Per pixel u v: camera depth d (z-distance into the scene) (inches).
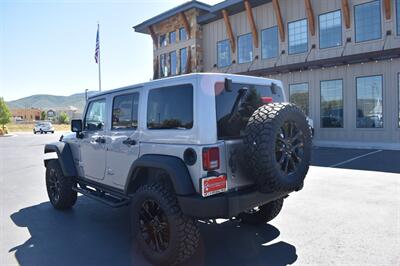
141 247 156.6
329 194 265.6
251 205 142.7
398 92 612.4
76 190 225.6
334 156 489.4
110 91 192.4
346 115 682.8
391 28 619.5
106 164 195.0
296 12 760.3
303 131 151.4
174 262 143.3
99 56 1013.2
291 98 775.1
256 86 166.9
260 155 133.0
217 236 183.5
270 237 179.2
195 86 141.4
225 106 147.3
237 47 899.4
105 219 221.5
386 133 629.9
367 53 623.2
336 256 152.9
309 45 738.2
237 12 888.3
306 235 180.1
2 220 220.5
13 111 5093.5
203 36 1002.7
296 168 149.9
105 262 154.3
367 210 221.6
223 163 140.3
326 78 711.1
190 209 134.1
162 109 155.3
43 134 1756.9
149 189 148.9
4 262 155.5
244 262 150.6
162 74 1139.9
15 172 438.9
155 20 1095.0
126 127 178.4
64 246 174.4
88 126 216.7
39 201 275.4
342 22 682.8
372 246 162.9
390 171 357.4
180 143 144.4
